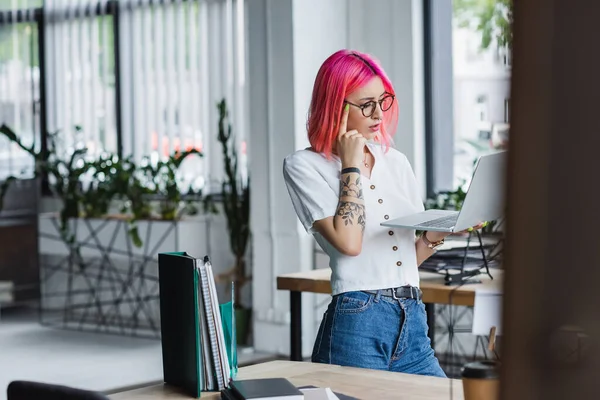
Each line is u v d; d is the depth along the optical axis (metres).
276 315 6.57
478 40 6.15
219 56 7.22
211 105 7.30
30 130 8.59
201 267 2.03
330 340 2.40
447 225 2.43
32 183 8.38
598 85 0.65
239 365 6.17
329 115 2.42
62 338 7.32
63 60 8.36
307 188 2.43
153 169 7.20
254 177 6.65
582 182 0.67
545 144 0.67
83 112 8.23
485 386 1.62
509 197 0.69
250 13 6.61
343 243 2.34
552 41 0.66
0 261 8.24
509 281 0.70
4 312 8.70
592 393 0.67
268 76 6.50
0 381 5.74
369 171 2.50
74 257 8.31
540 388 0.69
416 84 6.37
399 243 2.45
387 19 6.47
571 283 0.68
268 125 6.52
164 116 7.62
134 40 7.81
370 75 2.42
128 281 7.70
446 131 6.38
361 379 2.14
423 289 3.53
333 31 6.59
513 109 0.68
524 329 0.69
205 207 7.12
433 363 2.46
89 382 5.68
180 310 2.07
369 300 2.38
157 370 6.04
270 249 6.58
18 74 8.64
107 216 7.57
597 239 0.67
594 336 0.68
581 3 0.65
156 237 7.15
